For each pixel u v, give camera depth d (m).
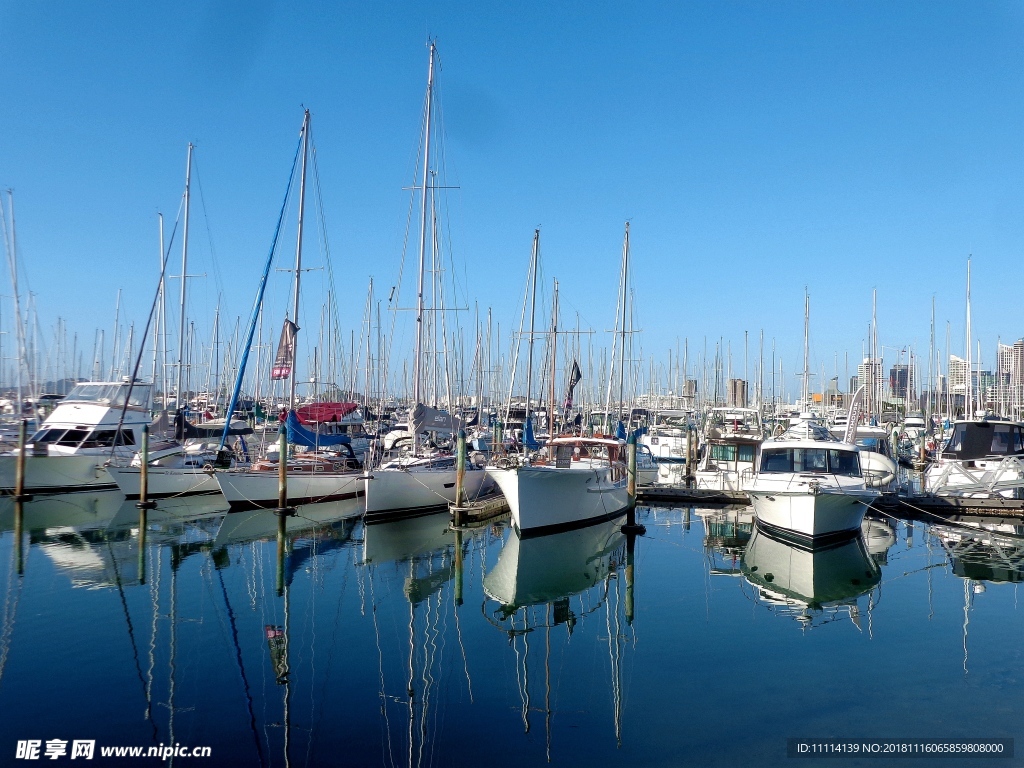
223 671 12.77
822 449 25.05
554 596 18.17
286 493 27.31
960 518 29.30
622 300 37.66
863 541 24.86
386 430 39.53
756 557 22.33
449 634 15.12
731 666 13.14
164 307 42.69
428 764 9.55
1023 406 65.00
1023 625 15.38
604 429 42.62
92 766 9.38
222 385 60.44
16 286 41.41
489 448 34.31
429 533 26.12
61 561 20.66
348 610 16.73
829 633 14.92
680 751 9.93
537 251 38.38
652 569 21.00
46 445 31.50
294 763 9.55
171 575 19.38
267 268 30.89
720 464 35.88
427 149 31.14
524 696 11.82
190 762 9.55
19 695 11.56
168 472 29.81
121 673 12.54
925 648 14.01
